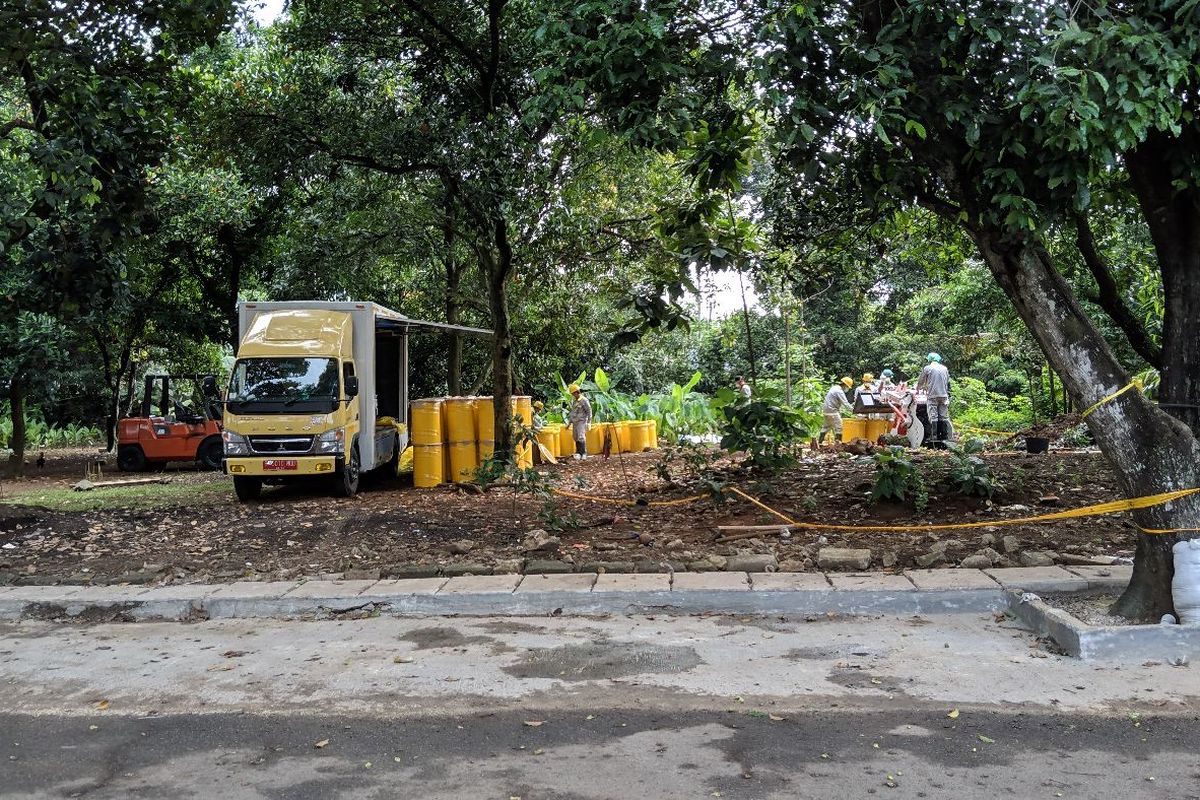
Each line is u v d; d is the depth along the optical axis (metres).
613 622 7.32
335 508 12.45
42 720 5.38
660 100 6.98
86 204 11.16
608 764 4.52
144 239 13.97
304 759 4.68
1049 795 4.09
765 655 6.32
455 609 7.73
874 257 12.51
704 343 34.09
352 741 4.91
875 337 36.28
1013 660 6.06
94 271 12.23
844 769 4.40
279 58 15.88
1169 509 6.39
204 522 11.27
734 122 8.45
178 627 7.58
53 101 11.38
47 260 12.05
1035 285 6.71
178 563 9.22
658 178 16.69
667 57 6.99
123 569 9.04
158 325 24.22
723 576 8.01
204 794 4.28
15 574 8.87
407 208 18.08
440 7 13.90
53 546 10.09
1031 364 26.81
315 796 4.23
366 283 20.84
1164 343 7.04
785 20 6.52
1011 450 17.47
